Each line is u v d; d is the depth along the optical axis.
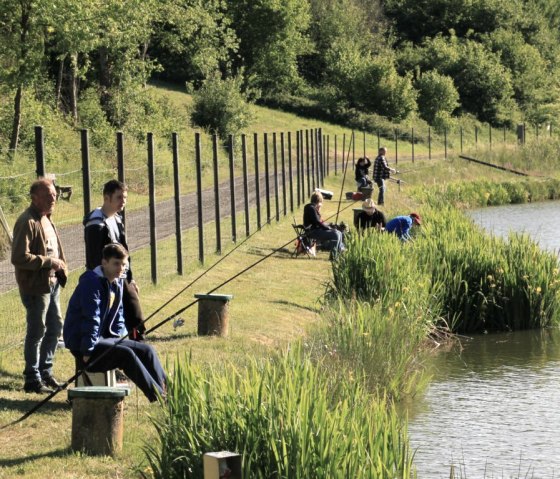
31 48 35.66
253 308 16.36
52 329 10.58
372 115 85.00
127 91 51.97
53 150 32.38
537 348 17.44
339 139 72.75
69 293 15.48
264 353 12.73
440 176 51.53
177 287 17.45
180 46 60.69
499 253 19.72
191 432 7.85
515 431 11.97
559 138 62.97
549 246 28.86
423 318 17.50
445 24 119.50
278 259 22.34
